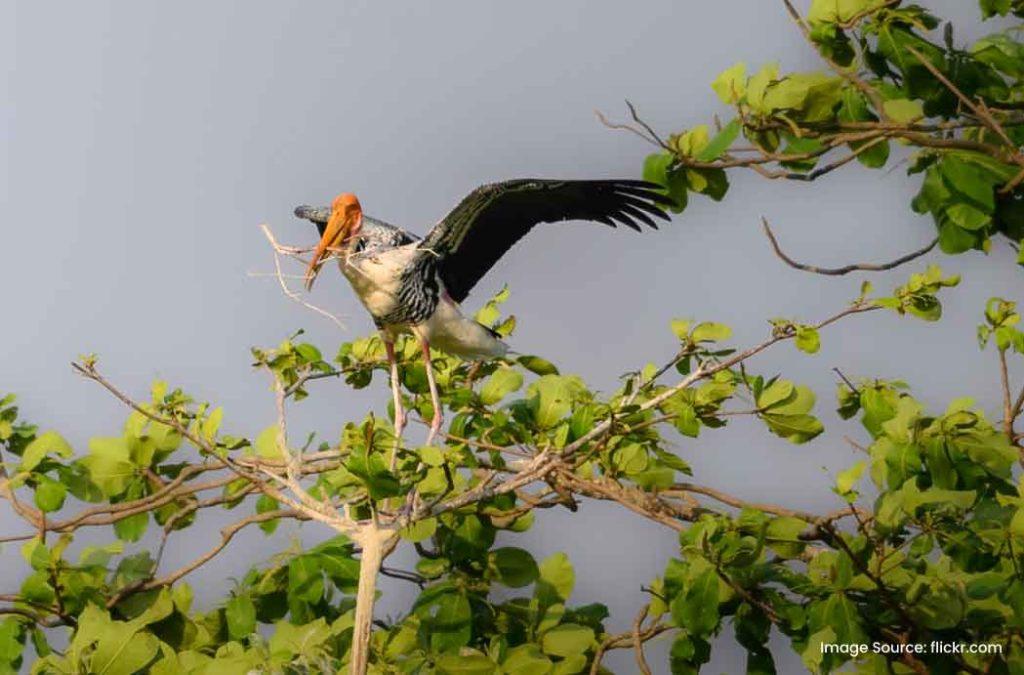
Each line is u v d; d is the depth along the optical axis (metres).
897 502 10.61
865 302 11.21
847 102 12.28
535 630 11.97
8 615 11.56
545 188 13.27
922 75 12.15
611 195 13.38
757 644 11.04
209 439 11.91
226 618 11.99
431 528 10.71
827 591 10.36
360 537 10.19
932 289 11.27
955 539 10.69
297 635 10.86
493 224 13.59
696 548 10.66
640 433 11.57
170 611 11.62
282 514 11.77
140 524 12.11
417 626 11.41
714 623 10.51
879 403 12.02
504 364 13.57
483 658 11.35
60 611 11.54
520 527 12.02
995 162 11.84
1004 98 12.25
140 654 10.69
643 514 11.42
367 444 9.64
